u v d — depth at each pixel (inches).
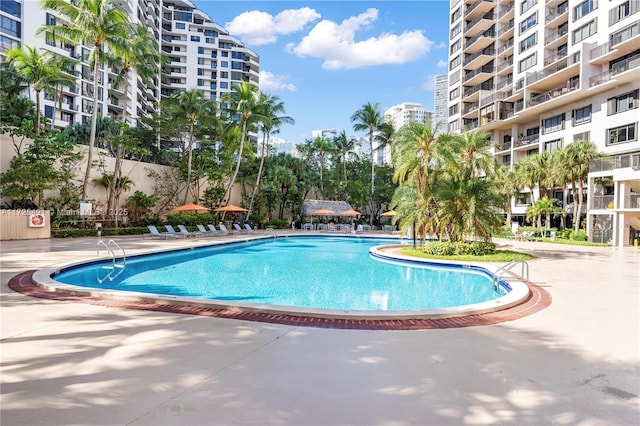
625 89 1197.7
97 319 243.6
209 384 151.9
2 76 1357.0
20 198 952.3
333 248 951.0
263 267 617.6
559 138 1477.6
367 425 124.5
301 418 127.6
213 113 1573.6
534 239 1209.4
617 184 1064.8
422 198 775.7
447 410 136.1
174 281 483.2
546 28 1598.2
